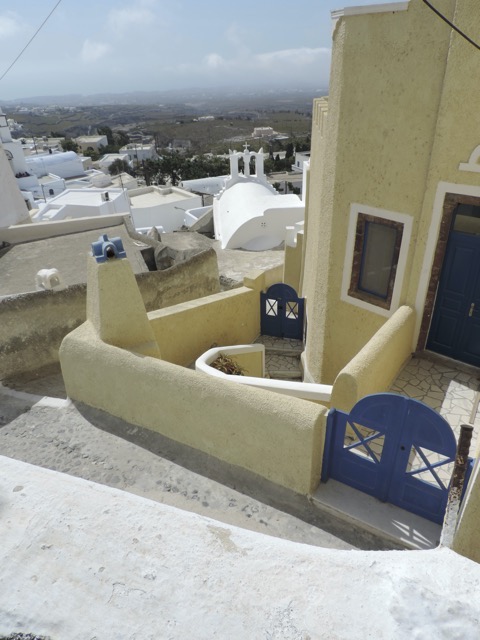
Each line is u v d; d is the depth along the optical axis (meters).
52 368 8.30
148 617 1.11
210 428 5.29
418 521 4.42
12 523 1.35
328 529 4.52
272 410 4.70
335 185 6.84
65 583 1.20
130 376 5.82
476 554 2.86
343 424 4.56
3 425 6.44
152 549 1.26
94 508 1.39
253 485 5.05
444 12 4.99
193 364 9.00
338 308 7.54
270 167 98.00
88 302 6.75
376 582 1.16
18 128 160.38
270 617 1.09
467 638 1.04
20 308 7.80
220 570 1.20
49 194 53.09
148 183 84.31
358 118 6.22
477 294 6.10
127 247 13.60
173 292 10.77
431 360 6.69
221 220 26.00
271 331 10.74
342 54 6.09
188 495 5.02
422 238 6.07
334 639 1.04
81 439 6.01
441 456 5.16
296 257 12.56
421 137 5.64
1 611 1.15
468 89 5.05
